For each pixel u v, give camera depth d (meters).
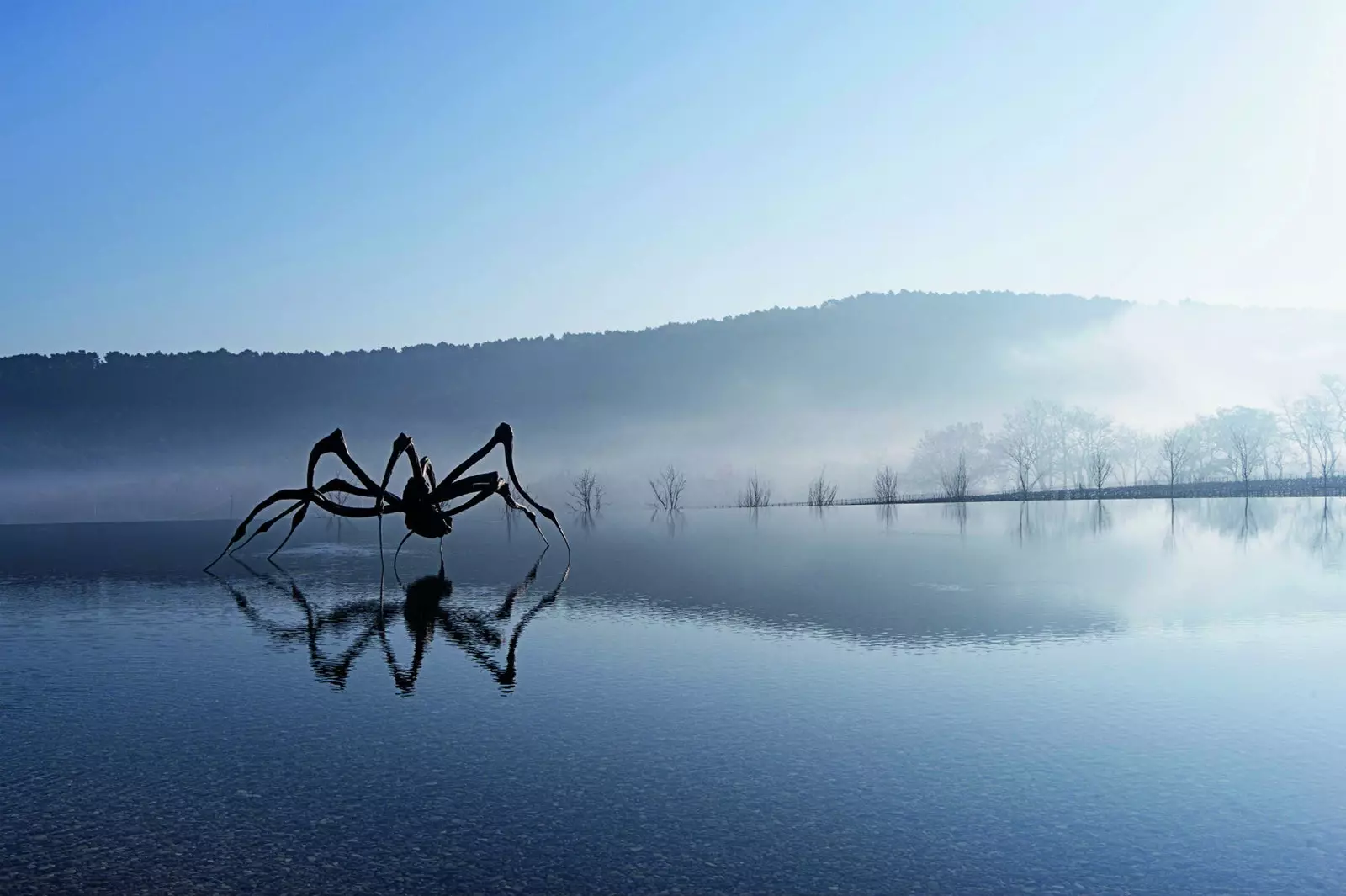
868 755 5.42
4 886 3.80
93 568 17.81
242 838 4.27
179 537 29.53
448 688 7.16
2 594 13.57
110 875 3.90
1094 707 6.47
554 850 4.10
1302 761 5.28
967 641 8.99
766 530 28.77
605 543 23.52
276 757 5.45
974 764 5.25
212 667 8.08
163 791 4.91
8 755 5.57
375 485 15.83
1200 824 4.40
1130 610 10.93
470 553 20.67
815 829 4.34
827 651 8.52
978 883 3.79
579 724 6.11
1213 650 8.48
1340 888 3.75
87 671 7.96
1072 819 4.46
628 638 9.27
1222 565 16.19
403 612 11.20
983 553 19.03
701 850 4.10
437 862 3.98
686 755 5.44
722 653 8.47
